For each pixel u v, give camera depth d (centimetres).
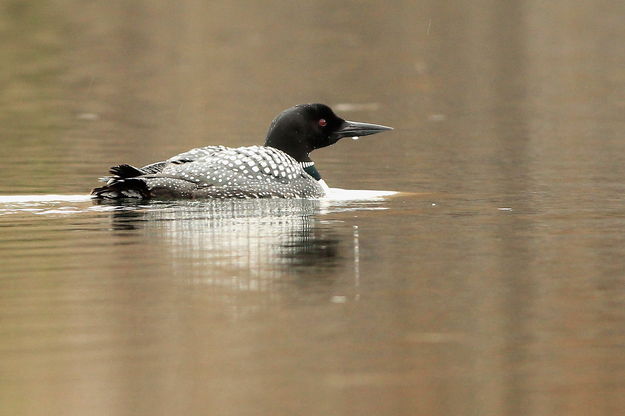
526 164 1808
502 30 3816
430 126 2327
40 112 2431
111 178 1364
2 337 816
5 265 1038
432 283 973
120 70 3052
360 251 1098
